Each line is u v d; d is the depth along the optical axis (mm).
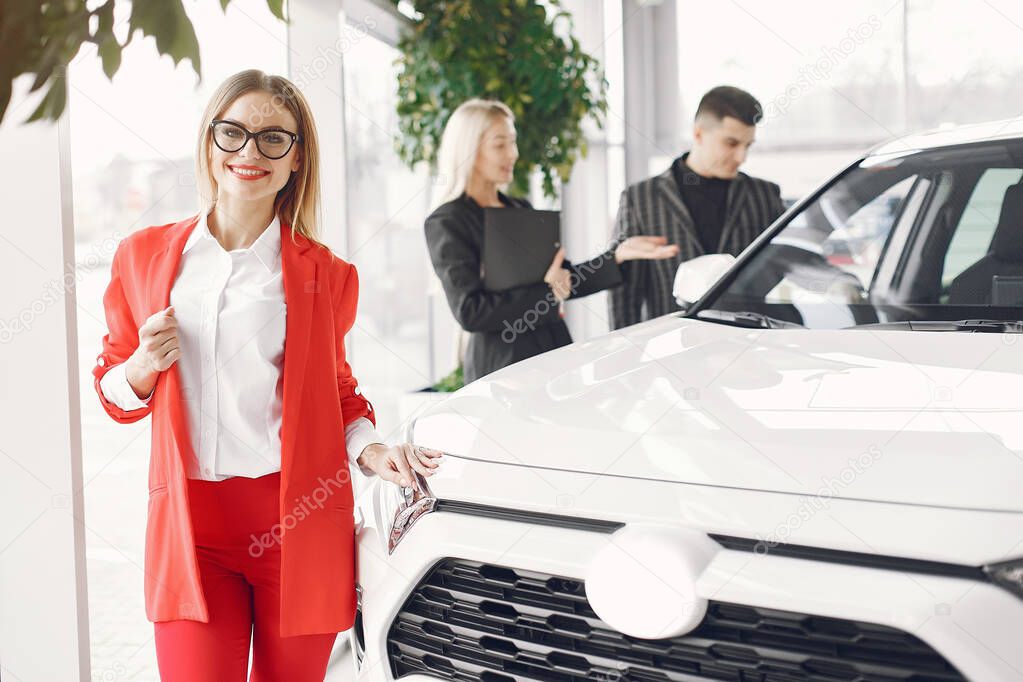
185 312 1548
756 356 1438
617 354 1582
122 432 2586
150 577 1522
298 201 1679
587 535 1207
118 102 2422
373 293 4152
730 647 1094
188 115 2639
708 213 3020
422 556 1375
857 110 6270
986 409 1100
